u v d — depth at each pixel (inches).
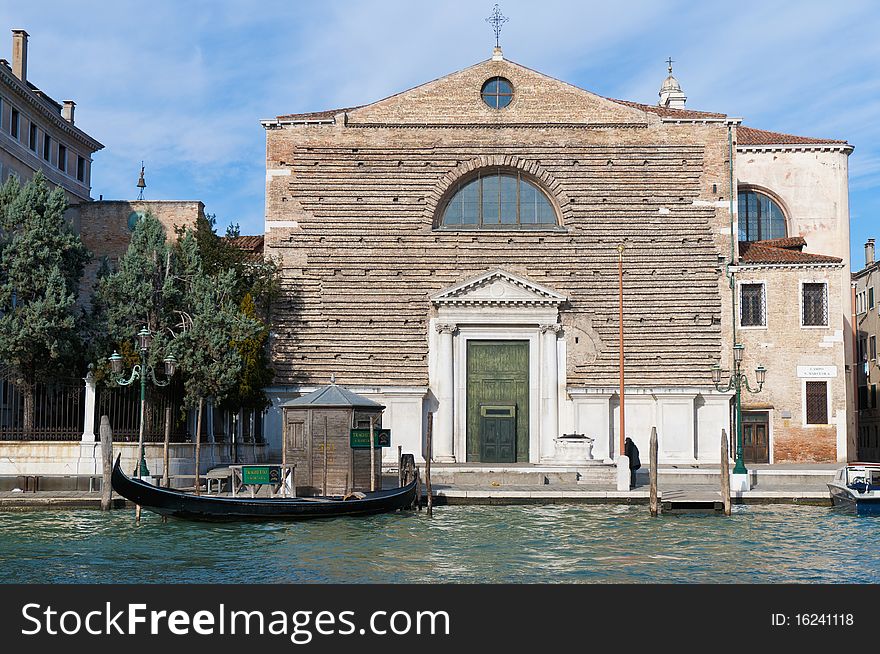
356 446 1437.0
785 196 2388.0
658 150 2172.7
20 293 1605.6
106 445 1376.7
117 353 1483.8
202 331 1659.7
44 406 1593.3
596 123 2182.6
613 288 2114.9
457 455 2062.0
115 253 2162.9
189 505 1230.3
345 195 2170.3
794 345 2096.5
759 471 1704.0
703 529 1261.1
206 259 1964.8
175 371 1624.0
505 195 2203.5
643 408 2059.5
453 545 1119.6
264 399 1857.8
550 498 1489.9
